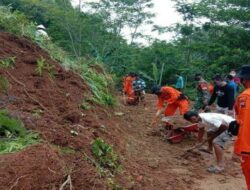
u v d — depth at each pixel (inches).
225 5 1025.5
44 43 357.4
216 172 265.3
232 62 901.8
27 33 347.3
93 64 433.7
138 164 251.1
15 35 325.7
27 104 227.3
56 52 357.4
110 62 1048.8
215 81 358.9
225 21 1005.2
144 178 226.2
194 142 329.7
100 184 167.0
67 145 194.4
